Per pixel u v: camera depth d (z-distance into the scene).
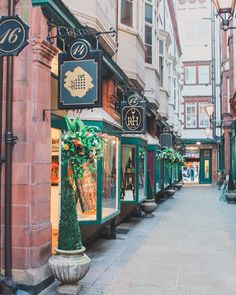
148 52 18.12
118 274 7.54
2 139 6.45
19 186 6.36
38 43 6.45
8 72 6.32
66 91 6.87
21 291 6.17
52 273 6.44
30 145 6.41
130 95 13.32
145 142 15.05
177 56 37.16
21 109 6.41
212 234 11.84
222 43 35.06
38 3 6.44
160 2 23.58
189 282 7.05
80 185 8.77
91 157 7.40
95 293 6.44
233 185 21.56
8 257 6.19
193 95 42.53
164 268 7.99
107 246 10.05
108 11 11.24
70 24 7.45
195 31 43.09
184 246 10.12
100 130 8.43
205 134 41.88
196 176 42.16
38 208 6.49
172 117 29.84
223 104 34.28
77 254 6.40
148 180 15.66
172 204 20.72
